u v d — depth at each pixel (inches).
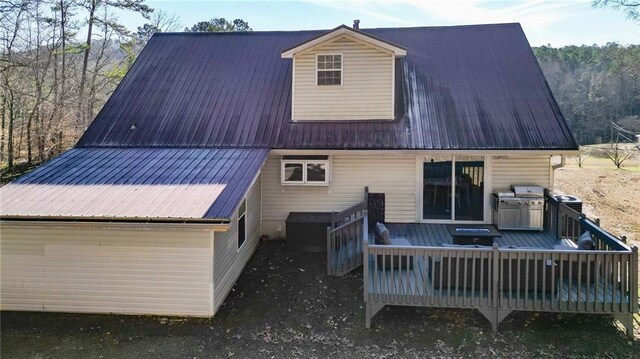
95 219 276.5
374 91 446.3
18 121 884.0
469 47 538.3
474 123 426.3
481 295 269.7
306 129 445.7
